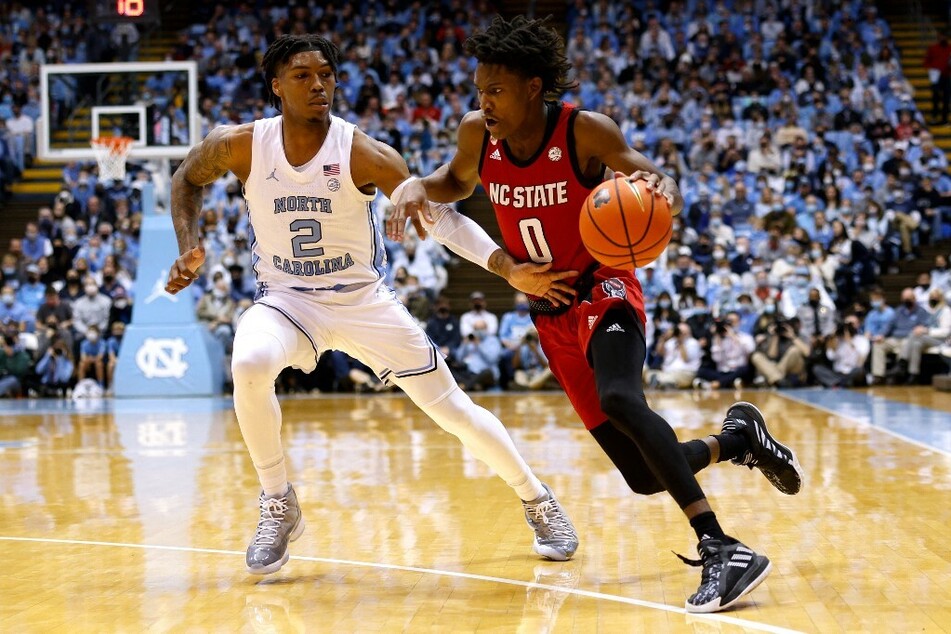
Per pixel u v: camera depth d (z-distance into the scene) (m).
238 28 19.84
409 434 8.54
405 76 18.67
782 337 13.38
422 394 3.71
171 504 5.25
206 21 20.38
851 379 13.35
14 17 20.11
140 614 3.12
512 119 3.37
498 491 5.48
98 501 5.38
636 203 3.19
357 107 17.64
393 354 3.69
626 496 5.20
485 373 13.70
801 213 15.41
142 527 4.61
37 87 18.78
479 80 3.36
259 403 3.54
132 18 13.13
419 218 3.45
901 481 5.61
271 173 3.63
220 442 8.24
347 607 3.18
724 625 2.90
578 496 5.22
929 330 13.46
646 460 3.24
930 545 3.95
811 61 18.14
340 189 3.61
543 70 3.35
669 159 16.11
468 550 3.99
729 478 5.79
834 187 15.57
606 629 2.88
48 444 8.25
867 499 5.03
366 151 3.61
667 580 3.46
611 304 3.44
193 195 3.81
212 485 5.90
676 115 17.05
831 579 3.43
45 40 19.44
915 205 15.85
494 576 3.55
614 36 19.19
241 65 18.88
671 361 13.52
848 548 3.92
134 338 13.50
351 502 5.16
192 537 4.36
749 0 19.53
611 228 3.20
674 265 14.27
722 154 16.56
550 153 3.43
